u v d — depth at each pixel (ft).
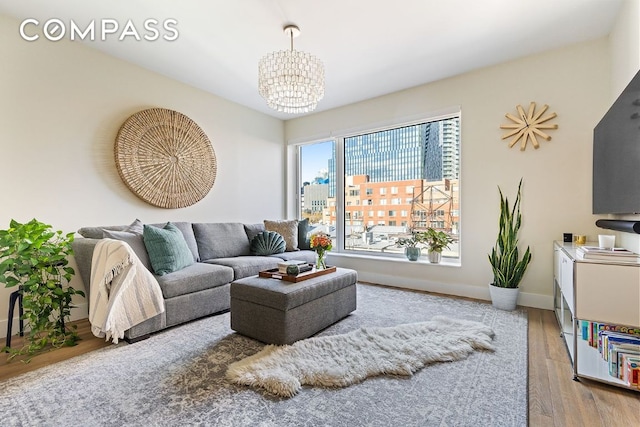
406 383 5.18
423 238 11.67
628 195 5.52
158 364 5.86
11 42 7.60
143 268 7.07
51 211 8.21
